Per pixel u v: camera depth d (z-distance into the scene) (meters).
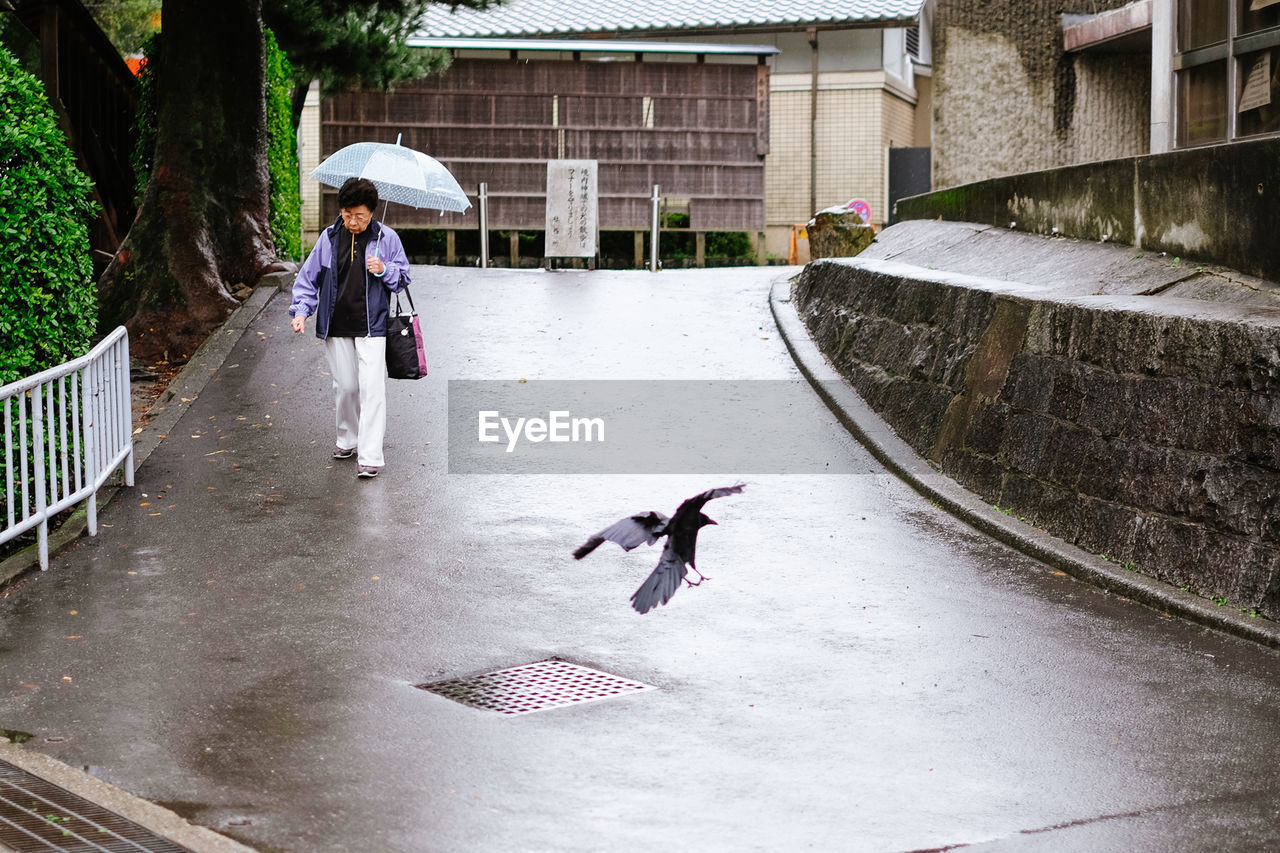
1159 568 7.15
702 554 7.77
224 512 8.33
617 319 13.89
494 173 20.98
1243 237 8.61
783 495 8.97
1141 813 4.66
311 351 12.32
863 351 11.38
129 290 13.61
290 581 7.13
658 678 5.91
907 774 4.96
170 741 5.12
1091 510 7.71
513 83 20.88
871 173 24.80
